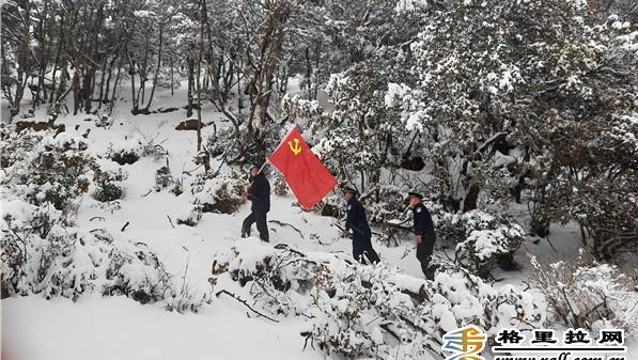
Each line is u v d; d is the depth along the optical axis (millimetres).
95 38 21953
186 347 3801
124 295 4438
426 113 8938
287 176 6953
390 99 9047
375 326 4359
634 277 6434
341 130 10828
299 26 16531
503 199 9484
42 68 21422
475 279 4711
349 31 15922
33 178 8688
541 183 9688
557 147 9188
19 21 20453
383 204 10539
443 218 9430
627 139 8562
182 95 25625
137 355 3514
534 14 9109
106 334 3721
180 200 10789
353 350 4098
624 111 9109
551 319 5145
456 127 8766
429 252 7258
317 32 16297
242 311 4988
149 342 3742
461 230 9320
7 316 3629
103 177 10445
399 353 4285
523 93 9219
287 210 10789
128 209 9758
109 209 9477
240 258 5910
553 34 8914
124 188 10930
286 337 4426
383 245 9633
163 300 4602
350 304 4262
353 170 11180
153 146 13969
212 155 14438
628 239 8672
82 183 9445
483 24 8766
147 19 21531
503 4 9039
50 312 3871
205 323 4348
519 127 9000
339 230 9930
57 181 8852
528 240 10133
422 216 7332
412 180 11953
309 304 4715
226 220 9703
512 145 11250
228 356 3807
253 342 4164
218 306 4953
